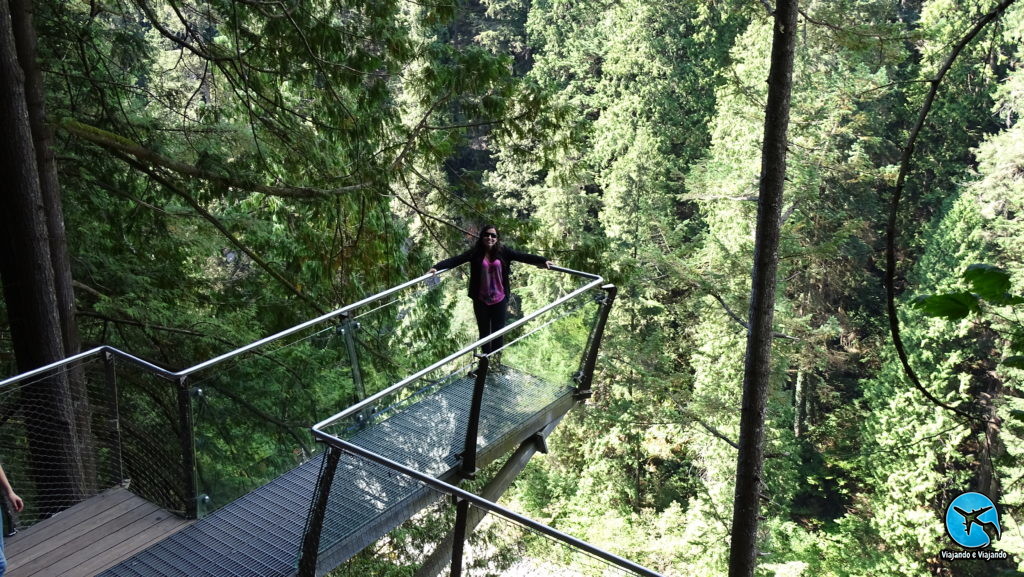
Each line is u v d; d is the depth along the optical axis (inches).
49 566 202.2
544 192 1354.6
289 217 466.9
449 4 431.2
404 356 473.4
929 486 910.4
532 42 1676.9
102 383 240.5
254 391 245.3
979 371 1091.9
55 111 382.3
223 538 213.8
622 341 928.3
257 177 387.5
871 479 1030.4
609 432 1058.1
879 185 1321.4
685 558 917.8
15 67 297.0
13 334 317.4
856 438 1211.2
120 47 430.9
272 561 203.5
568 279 1059.3
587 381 330.3
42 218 308.7
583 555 160.4
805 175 961.5
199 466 224.5
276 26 381.7
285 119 414.3
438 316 502.6
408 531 315.9
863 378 1280.8
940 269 1130.0
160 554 207.0
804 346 1032.2
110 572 199.9
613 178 1257.4
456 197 524.4
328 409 272.5
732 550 439.2
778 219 404.8
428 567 183.5
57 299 326.6
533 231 529.7
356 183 425.4
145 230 442.3
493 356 282.2
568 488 1085.1
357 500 207.8
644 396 920.9
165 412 237.6
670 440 1114.1
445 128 486.6
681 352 1175.6
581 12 1595.7
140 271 437.7
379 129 444.5
